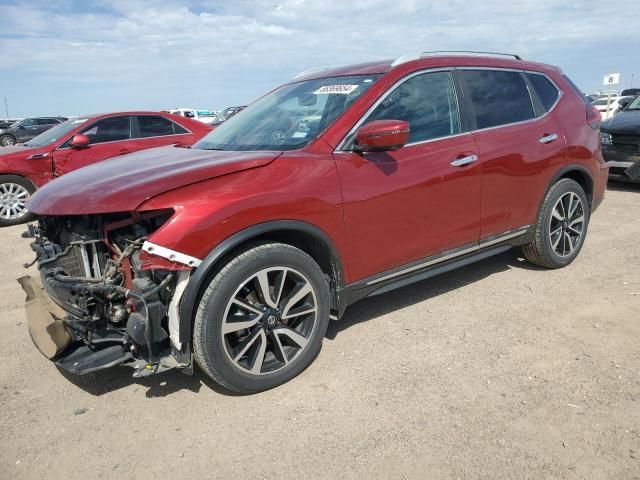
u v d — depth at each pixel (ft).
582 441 8.49
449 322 13.01
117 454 8.75
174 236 8.95
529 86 15.06
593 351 11.25
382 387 10.30
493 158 13.38
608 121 28.66
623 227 21.06
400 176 11.62
